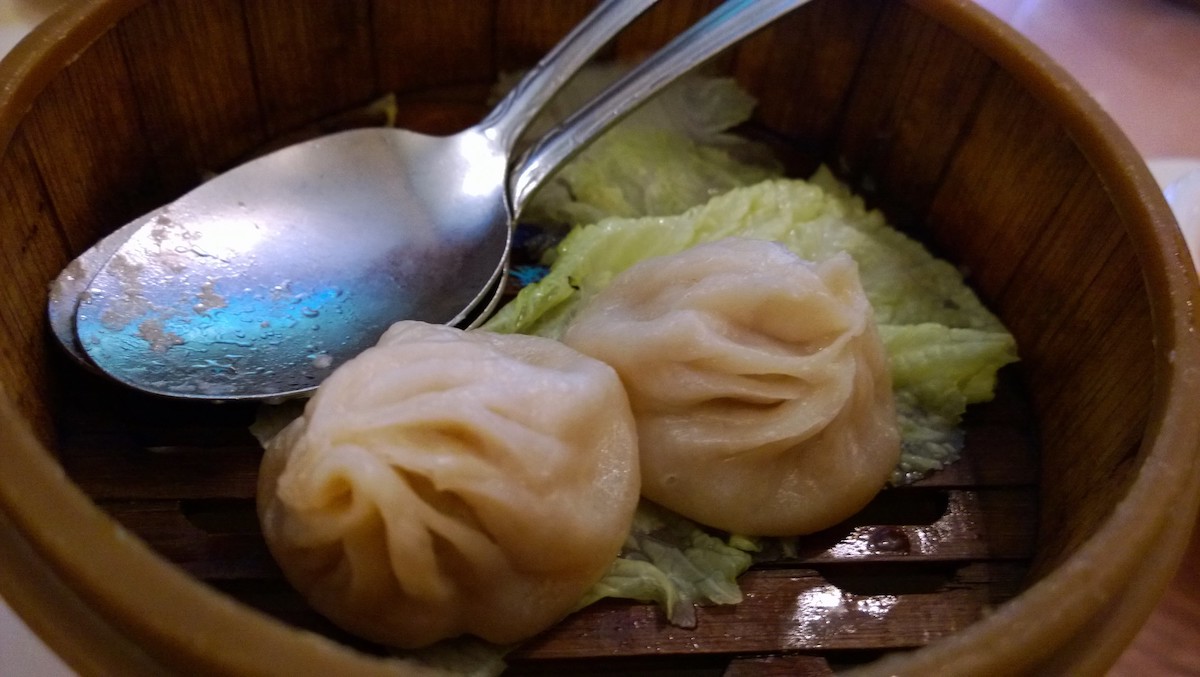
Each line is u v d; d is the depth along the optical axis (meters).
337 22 0.18
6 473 0.10
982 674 0.10
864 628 0.14
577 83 0.20
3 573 0.11
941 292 0.18
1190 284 0.13
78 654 0.10
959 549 0.15
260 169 0.17
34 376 0.14
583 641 0.13
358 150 0.17
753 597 0.14
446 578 0.13
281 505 0.13
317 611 0.13
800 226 0.18
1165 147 0.22
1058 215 0.16
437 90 0.21
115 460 0.14
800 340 0.15
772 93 0.20
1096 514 0.13
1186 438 0.12
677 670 0.14
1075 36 0.25
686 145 0.20
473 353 0.13
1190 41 0.26
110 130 0.16
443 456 0.13
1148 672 0.15
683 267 0.15
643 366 0.14
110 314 0.15
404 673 0.09
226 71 0.17
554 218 0.19
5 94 0.13
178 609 0.09
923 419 0.16
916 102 0.18
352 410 0.13
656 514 0.15
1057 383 0.16
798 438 0.14
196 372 0.14
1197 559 0.16
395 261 0.16
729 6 0.17
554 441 0.13
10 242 0.14
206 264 0.16
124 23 0.15
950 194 0.18
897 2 0.17
